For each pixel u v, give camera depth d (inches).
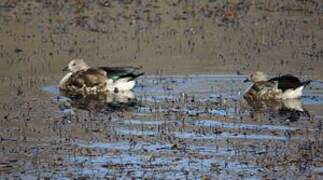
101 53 1193.4
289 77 949.2
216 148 738.2
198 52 1189.1
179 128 806.5
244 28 1357.0
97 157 715.4
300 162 695.7
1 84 1016.9
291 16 1443.2
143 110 883.4
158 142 759.1
